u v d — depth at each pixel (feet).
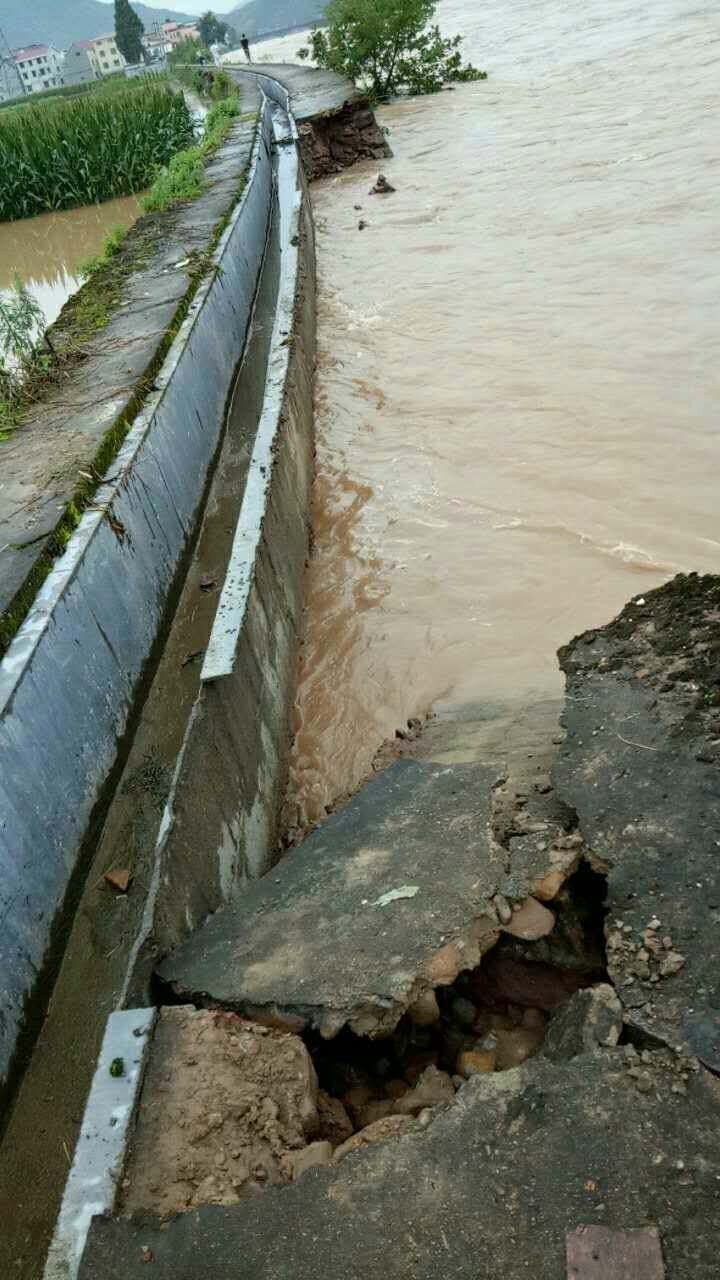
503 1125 10.12
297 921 13.99
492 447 31.55
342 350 41.60
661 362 34.32
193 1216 10.11
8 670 16.38
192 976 13.58
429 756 19.30
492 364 37.19
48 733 16.69
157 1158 10.92
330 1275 9.25
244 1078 11.68
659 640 16.67
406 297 45.88
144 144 76.38
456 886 13.32
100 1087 11.65
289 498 27.07
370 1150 10.30
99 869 17.07
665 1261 8.61
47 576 18.92
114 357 29.89
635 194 52.01
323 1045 12.71
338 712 22.39
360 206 63.46
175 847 14.93
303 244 48.62
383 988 12.17
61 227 74.02
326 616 25.64
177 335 31.35
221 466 30.55
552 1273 8.75
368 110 77.05
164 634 23.06
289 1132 11.18
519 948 12.69
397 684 22.65
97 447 23.38
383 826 15.40
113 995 14.65
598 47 98.53
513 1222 9.24
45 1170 12.66
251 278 44.57
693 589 17.43
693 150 56.75
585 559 25.44
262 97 88.58
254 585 21.09
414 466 31.53
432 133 79.51
